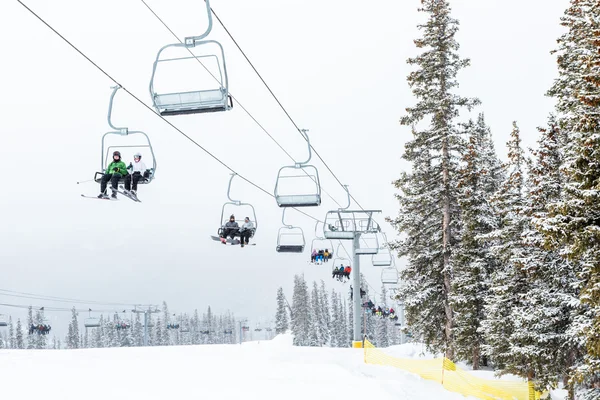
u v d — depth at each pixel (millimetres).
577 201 16734
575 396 22672
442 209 31891
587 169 16531
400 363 24219
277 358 20578
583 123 16484
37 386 11047
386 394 14094
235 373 15359
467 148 30469
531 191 22250
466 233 29672
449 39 31094
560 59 22641
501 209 25812
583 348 20578
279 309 110875
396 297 32938
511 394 21844
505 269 25469
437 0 31484
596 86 16562
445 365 24141
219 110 13383
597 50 16719
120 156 17297
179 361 17672
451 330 30984
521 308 22484
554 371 21609
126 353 20625
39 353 19672
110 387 11578
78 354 19453
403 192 32969
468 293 29516
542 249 21828
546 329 21562
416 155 32156
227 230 26219
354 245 40312
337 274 48625
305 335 99250
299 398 12164
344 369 17250
